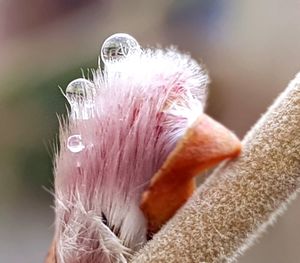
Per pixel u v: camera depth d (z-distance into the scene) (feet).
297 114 0.33
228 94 0.81
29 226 0.86
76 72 0.80
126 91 0.33
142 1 0.81
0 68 0.81
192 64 0.33
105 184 0.33
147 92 0.33
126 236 0.33
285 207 0.33
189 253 0.33
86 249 0.33
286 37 0.80
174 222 0.33
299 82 0.33
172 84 0.33
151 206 0.33
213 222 0.33
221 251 0.33
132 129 0.33
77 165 0.33
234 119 0.81
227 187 0.33
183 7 0.81
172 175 0.33
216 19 0.81
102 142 0.33
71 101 0.33
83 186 0.33
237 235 0.33
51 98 0.78
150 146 0.33
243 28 0.80
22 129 0.80
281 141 0.33
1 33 0.82
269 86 0.81
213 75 0.81
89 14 0.83
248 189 0.33
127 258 0.33
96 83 0.33
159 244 0.33
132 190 0.33
